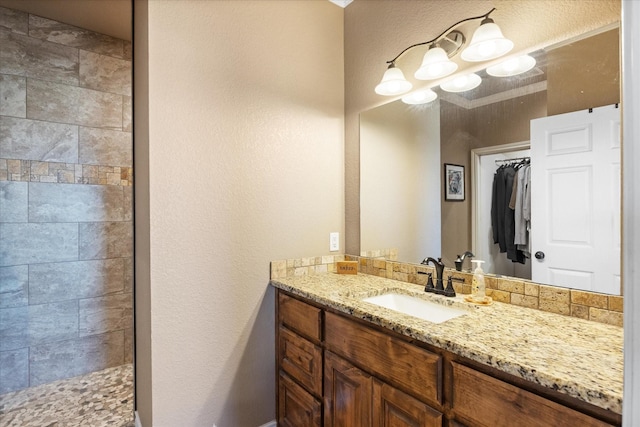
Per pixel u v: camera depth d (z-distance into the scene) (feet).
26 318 7.53
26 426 6.28
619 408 2.19
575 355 2.90
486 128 4.92
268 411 6.17
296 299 5.54
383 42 6.42
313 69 6.77
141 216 5.67
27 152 7.50
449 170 5.38
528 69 4.50
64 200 7.93
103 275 8.44
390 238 6.26
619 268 3.70
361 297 5.15
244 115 5.88
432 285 5.17
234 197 5.75
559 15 4.22
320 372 4.96
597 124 3.90
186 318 5.29
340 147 7.18
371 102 6.67
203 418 5.46
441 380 3.35
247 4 5.94
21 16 7.44
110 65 8.53
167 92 5.11
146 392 5.38
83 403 7.06
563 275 4.12
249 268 5.93
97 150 8.34
